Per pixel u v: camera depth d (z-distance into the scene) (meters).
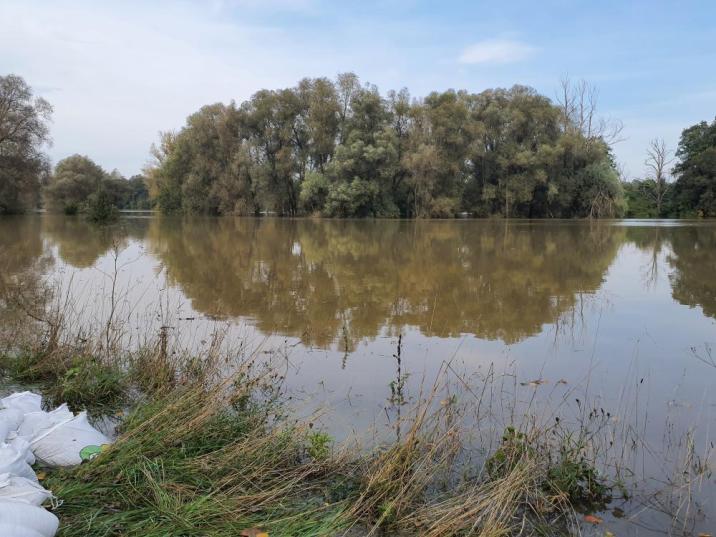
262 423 4.65
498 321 8.90
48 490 3.28
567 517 3.65
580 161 50.53
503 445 4.20
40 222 37.97
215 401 4.63
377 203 48.09
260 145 52.72
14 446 3.57
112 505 3.39
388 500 3.60
